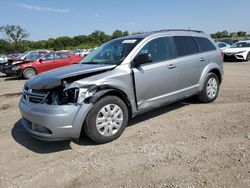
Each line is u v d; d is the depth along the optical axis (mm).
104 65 5059
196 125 5371
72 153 4477
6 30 73500
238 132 4875
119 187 3432
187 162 3922
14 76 17281
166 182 3461
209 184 3352
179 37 6184
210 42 6992
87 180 3652
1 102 8672
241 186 3275
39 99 4488
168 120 5762
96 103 4562
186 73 6066
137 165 3939
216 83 7031
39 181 3721
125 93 4918
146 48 5414
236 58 18359
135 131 5238
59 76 4531
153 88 5383
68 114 4262
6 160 4379
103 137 4688
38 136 4473
